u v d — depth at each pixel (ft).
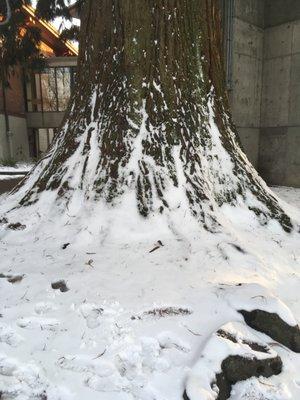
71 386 6.82
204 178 14.42
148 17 14.23
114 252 11.83
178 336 8.04
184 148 14.43
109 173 13.91
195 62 15.10
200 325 8.41
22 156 63.21
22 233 13.34
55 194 14.37
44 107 68.03
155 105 14.37
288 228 14.99
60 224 13.38
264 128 31.09
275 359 7.80
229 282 10.40
